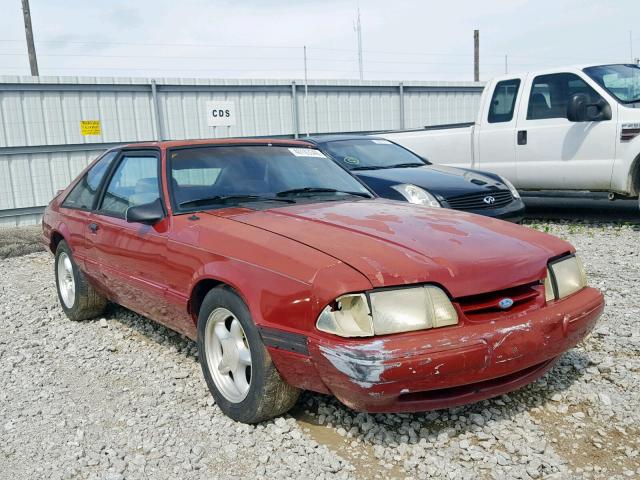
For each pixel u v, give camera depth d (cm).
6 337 503
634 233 777
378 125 2031
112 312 551
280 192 407
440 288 276
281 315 287
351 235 312
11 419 349
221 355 339
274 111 1805
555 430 304
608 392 339
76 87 1455
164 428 326
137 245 400
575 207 1031
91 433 327
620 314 461
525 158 889
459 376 267
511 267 294
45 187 1434
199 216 371
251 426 321
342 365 263
